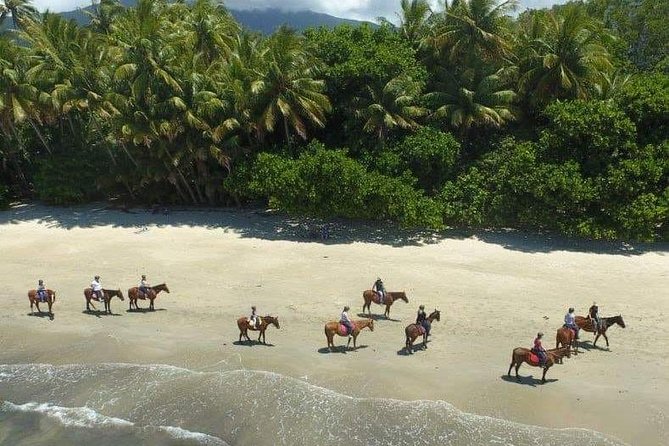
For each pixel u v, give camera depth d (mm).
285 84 37969
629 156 33719
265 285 29375
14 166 48469
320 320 25234
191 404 19156
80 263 33375
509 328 23797
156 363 21969
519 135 39594
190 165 41406
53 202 45125
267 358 21922
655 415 17359
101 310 27344
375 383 19797
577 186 32344
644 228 32125
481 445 16391
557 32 37625
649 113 34406
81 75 40656
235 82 38031
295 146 42250
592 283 28469
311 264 32219
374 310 26266
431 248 34375
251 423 18109
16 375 21547
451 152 37062
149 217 42062
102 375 21219
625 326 23031
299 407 18578
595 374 20078
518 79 39531
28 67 41750
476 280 29172
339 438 17188
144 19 43250
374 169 37656
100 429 18359
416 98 38844
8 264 33500
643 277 29094
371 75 37781
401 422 17516
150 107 39719
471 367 20797
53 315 26734
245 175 39281
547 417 17625
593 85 38219
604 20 54906
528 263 31484
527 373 20328
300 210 36094
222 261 33094
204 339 23828
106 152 46656
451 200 37062
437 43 39156
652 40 53344
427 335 22484
